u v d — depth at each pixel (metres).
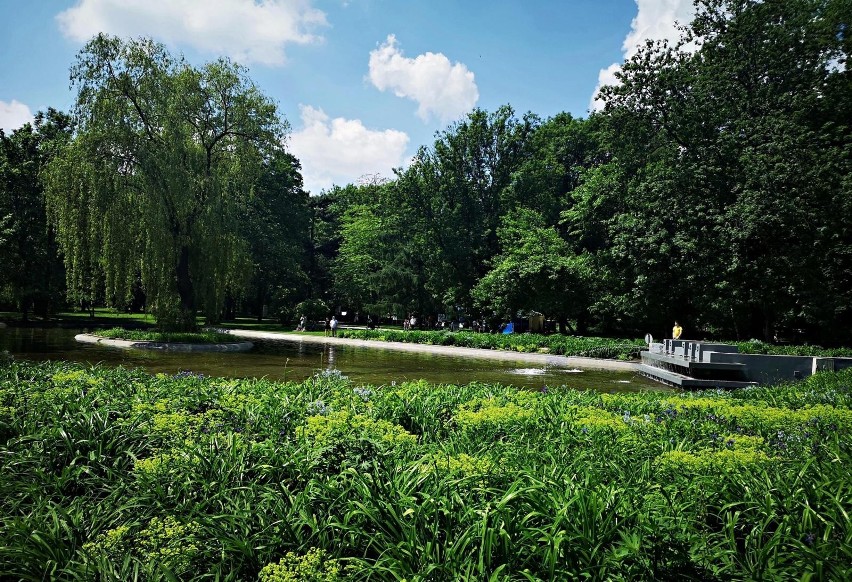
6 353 14.82
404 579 2.71
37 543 3.28
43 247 38.59
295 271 50.72
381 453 4.37
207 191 26.64
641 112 29.83
